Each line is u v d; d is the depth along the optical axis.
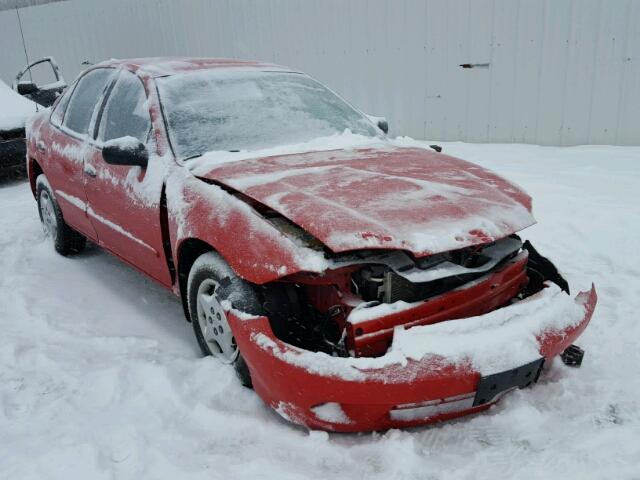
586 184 6.02
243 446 2.51
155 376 2.98
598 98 7.13
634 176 6.18
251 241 2.58
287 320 2.65
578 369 2.99
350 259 2.46
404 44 8.15
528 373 2.45
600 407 2.69
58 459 2.43
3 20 13.35
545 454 2.39
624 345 3.24
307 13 8.90
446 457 2.40
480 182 3.02
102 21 11.62
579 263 4.38
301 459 2.42
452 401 2.39
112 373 3.03
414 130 8.44
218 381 2.91
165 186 3.22
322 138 3.66
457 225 2.53
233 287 2.66
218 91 3.82
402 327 2.39
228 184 2.90
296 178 2.94
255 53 9.70
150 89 3.68
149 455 2.45
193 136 3.46
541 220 5.16
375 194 2.73
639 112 6.97
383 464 2.37
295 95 4.05
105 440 2.55
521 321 2.50
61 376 3.09
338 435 2.55
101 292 4.24
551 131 7.50
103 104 4.09
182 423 2.66
